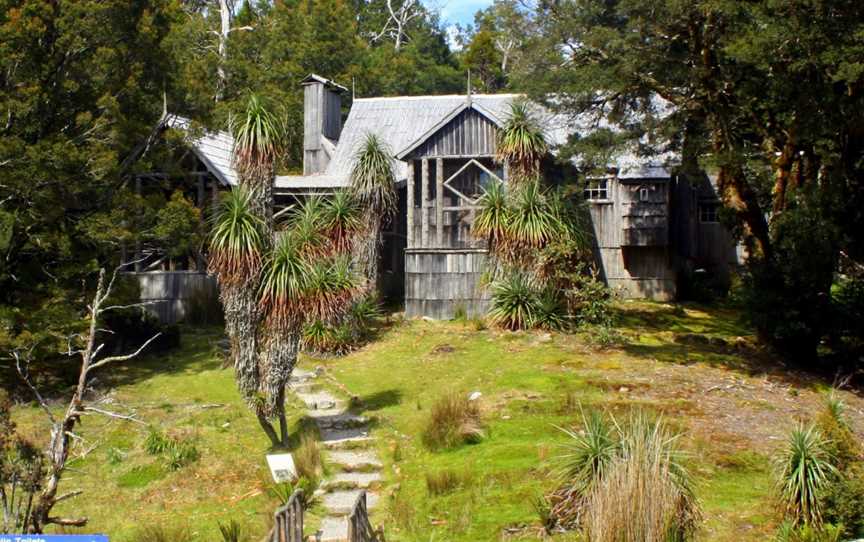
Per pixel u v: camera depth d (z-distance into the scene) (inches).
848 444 442.9
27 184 712.4
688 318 924.6
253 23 1715.1
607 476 378.6
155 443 565.9
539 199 814.5
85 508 485.4
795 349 752.3
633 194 1007.0
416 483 488.7
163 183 922.7
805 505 407.5
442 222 976.3
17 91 729.6
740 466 486.3
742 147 762.2
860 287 762.8
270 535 365.7
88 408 395.9
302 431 580.7
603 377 664.4
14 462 392.8
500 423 563.5
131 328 829.2
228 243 527.5
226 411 646.5
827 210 734.5
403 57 1872.5
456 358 747.4
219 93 1413.6
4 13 758.5
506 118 887.7
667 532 364.2
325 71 1673.2
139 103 836.0
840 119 677.3
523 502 443.8
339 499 478.6
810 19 613.6
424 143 968.9
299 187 989.8
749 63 673.6
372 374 722.8
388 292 1039.0
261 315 541.6
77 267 762.2
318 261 564.1
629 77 731.4
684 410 583.8
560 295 826.8
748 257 782.5
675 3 652.7
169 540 430.9
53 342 717.3
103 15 768.3
